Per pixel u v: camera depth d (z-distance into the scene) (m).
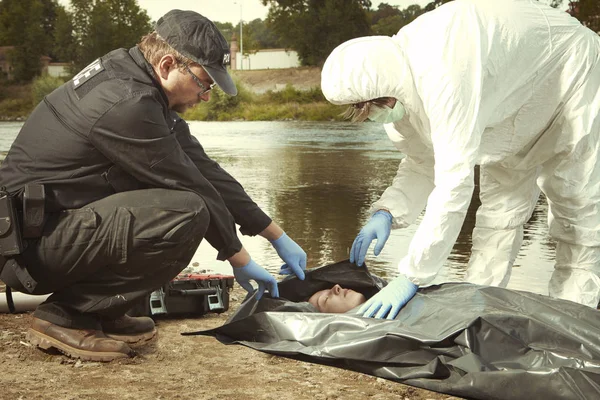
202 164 3.26
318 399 2.48
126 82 2.75
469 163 2.87
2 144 18.88
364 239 3.48
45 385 2.49
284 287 3.59
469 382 2.44
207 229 2.88
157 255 2.75
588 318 2.68
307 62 49.56
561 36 3.16
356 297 3.41
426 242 2.89
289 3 49.81
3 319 3.42
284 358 2.98
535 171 3.61
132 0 52.19
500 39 3.00
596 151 3.28
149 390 2.49
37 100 46.81
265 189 9.58
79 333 2.85
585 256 3.37
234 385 2.60
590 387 2.34
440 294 2.93
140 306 3.51
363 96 2.96
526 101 3.19
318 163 13.48
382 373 2.64
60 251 2.74
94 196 2.83
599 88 3.27
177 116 3.24
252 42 52.97
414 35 3.00
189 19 2.84
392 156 15.11
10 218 2.67
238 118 39.94
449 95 2.84
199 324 3.55
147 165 2.76
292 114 39.25
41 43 50.72
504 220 3.63
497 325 2.56
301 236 6.19
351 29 48.19
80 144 2.75
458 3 3.07
